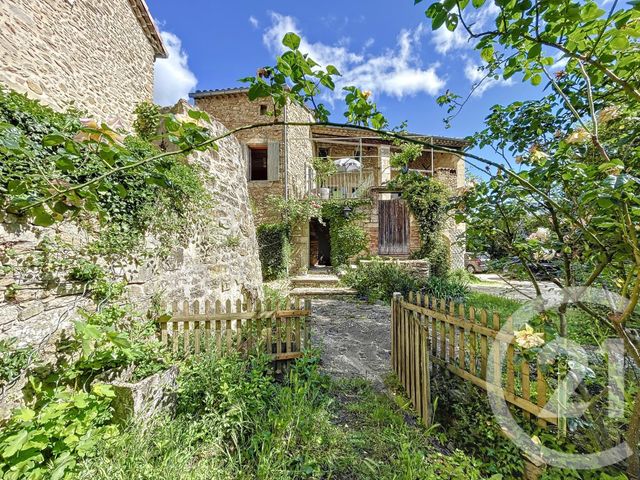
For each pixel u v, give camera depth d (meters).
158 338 3.10
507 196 1.96
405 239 9.33
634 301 1.22
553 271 2.10
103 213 1.38
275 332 3.24
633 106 1.49
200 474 1.65
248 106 9.60
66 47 5.03
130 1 6.79
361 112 1.42
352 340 4.24
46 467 1.60
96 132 1.16
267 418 2.19
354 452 1.95
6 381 2.02
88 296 2.63
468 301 6.42
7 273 2.08
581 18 0.99
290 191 9.88
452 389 2.36
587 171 1.21
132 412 1.99
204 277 4.38
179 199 3.82
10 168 2.04
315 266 12.69
